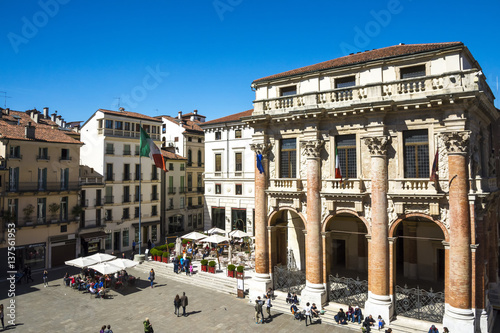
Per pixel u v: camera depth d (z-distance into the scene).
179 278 34.50
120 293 30.80
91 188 44.88
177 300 25.78
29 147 38.69
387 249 23.50
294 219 33.56
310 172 26.30
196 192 61.69
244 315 25.61
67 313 26.28
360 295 26.23
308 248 26.38
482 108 22.98
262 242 28.77
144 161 52.22
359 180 24.36
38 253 39.06
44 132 41.91
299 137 27.69
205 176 50.28
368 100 24.25
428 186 22.34
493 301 25.14
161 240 54.00
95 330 23.33
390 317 22.77
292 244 33.59
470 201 21.17
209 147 50.16
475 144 22.59
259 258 28.73
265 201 28.89
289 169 28.55
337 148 26.06
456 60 21.91
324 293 25.86
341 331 22.73
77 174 42.94
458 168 21.16
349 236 33.50
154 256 40.25
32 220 38.28
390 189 23.59
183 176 59.56
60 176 41.22
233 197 47.28
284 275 29.09
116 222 47.72
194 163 61.78
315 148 26.06
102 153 46.94
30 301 28.95
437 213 21.83
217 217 49.25
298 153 27.73
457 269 21.02
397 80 23.31
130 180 50.09
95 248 44.97
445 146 21.83
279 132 28.80
